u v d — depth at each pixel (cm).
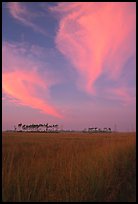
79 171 897
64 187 836
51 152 1251
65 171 901
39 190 819
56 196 812
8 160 865
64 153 1102
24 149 1338
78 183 842
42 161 1009
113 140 1508
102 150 1234
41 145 1856
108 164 1016
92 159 1043
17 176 780
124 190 862
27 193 783
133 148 1342
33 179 863
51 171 905
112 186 874
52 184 866
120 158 1166
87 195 812
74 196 803
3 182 758
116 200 806
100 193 826
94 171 891
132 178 955
